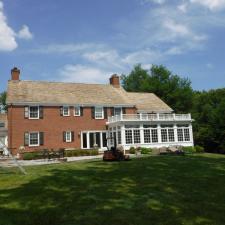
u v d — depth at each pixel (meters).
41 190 11.72
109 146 40.66
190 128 42.66
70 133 39.16
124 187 12.32
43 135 37.56
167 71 72.06
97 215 8.94
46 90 40.38
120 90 46.44
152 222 8.48
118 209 9.45
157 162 20.17
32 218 8.76
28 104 37.25
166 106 47.50
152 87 69.75
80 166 18.58
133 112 43.53
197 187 12.67
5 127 41.16
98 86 45.34
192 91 72.25
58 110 38.91
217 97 66.50
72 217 8.79
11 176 14.89
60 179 13.74
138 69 77.12
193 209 9.70
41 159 29.88
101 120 41.31
